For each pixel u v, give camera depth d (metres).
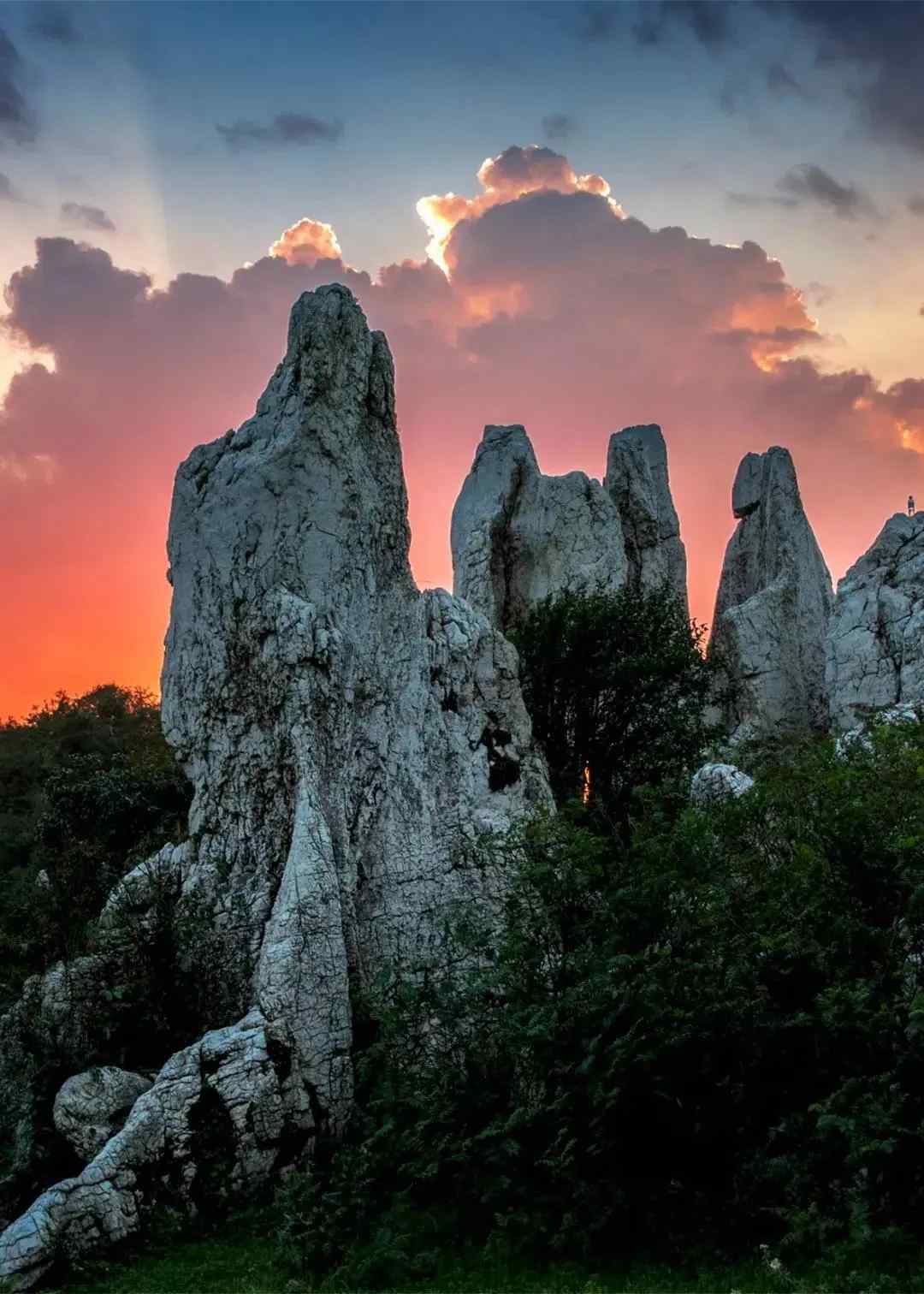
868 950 25.00
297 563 35.34
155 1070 32.00
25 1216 26.80
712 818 28.62
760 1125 25.39
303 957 30.05
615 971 25.92
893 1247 22.09
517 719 36.62
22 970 36.16
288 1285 24.91
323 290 37.22
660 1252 24.34
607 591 55.31
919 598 54.25
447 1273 24.98
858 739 30.27
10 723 86.31
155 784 42.00
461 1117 27.70
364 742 34.84
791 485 66.19
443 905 33.75
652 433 67.00
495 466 60.50
